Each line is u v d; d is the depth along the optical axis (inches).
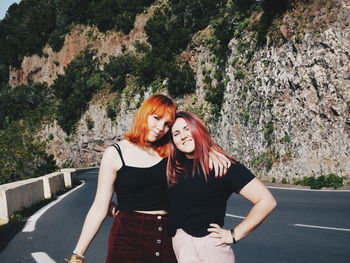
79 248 94.2
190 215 90.8
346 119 756.0
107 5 2539.4
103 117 2167.8
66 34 2795.3
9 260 227.0
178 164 95.0
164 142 101.9
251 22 1141.7
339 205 409.4
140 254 95.3
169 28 1908.2
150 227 96.5
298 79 844.0
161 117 96.3
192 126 92.0
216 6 1717.5
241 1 1267.2
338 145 754.8
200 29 1721.2
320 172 759.7
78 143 2267.5
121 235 96.5
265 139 934.4
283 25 917.8
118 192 98.7
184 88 1600.6
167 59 1815.9
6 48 3051.2
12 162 1013.8
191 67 1628.9
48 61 2842.0
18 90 2792.8
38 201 538.0
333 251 221.5
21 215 402.0
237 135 1095.6
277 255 218.4
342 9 810.8
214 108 1286.9
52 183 662.5
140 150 98.6
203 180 89.7
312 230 282.5
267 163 895.1
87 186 869.2
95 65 2453.2
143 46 2156.7
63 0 2827.3
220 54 1307.8
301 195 529.7
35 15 2915.8
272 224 313.9
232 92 1149.1
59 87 2444.6
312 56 823.7
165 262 96.3
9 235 306.7
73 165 2278.5
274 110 910.4
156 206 98.0
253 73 1019.9
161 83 1780.3
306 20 870.4
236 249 235.6
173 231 94.5
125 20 2412.6
